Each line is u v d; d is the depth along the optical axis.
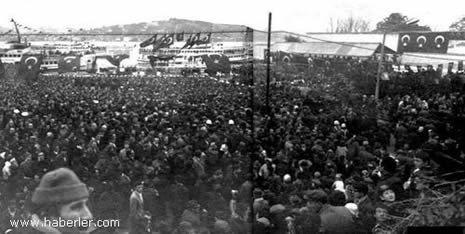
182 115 11.51
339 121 14.80
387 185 7.58
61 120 11.37
